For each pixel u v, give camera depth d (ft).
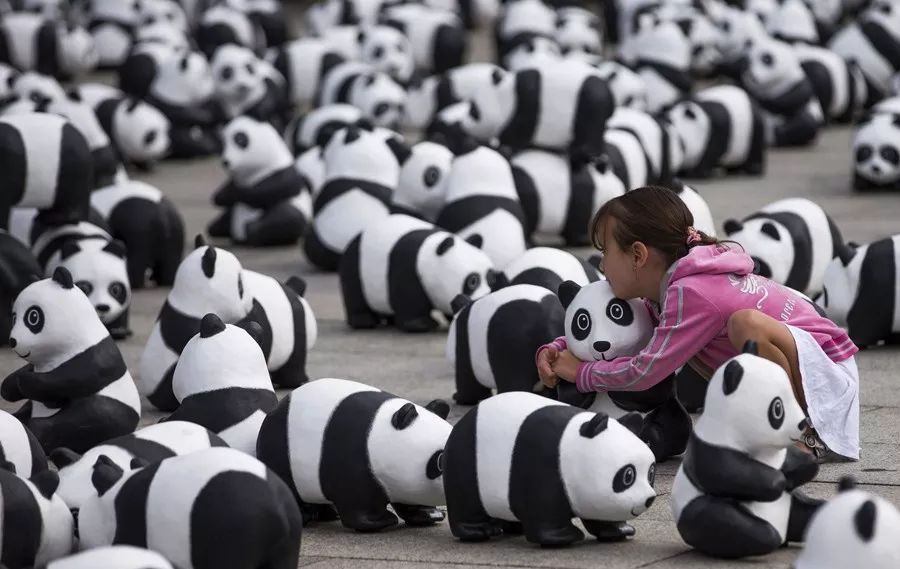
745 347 44.98
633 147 109.60
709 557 45.27
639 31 163.73
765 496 43.70
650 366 51.42
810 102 155.84
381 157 101.24
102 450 47.85
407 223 84.02
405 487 48.39
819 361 51.26
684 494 44.96
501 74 100.53
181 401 54.44
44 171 80.74
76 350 58.49
